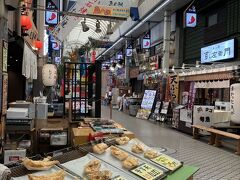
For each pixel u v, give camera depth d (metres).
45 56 15.73
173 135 11.12
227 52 11.75
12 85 9.34
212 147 8.98
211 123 10.92
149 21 19.08
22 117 5.09
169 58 16.91
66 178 2.11
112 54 33.75
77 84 7.22
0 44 5.00
